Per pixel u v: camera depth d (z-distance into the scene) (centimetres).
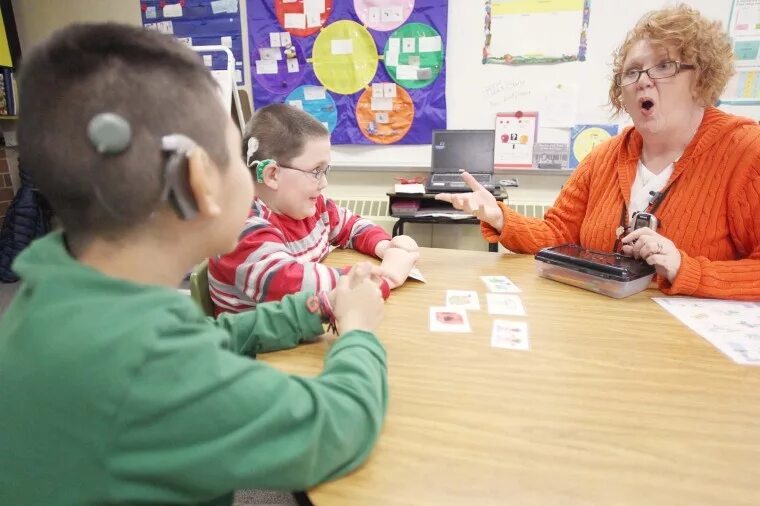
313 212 138
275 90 329
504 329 102
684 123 135
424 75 307
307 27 314
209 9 329
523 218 159
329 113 325
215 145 54
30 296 50
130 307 48
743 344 95
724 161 130
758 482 59
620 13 278
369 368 68
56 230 59
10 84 362
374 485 59
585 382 82
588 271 123
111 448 45
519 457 64
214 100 55
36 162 49
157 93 48
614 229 148
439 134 297
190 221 54
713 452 65
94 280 49
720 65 127
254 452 50
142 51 49
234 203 59
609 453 64
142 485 46
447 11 296
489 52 298
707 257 135
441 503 56
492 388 80
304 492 58
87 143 47
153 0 339
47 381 45
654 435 68
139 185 49
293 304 93
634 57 132
